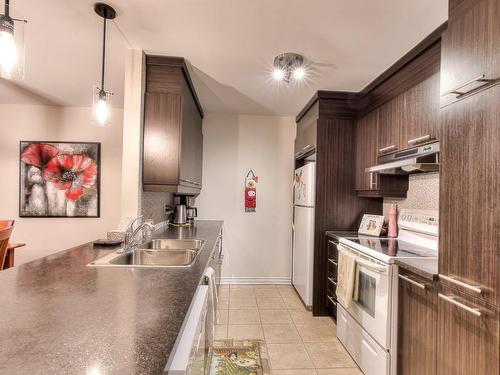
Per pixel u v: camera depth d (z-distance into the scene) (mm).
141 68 2111
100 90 1781
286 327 2635
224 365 2039
